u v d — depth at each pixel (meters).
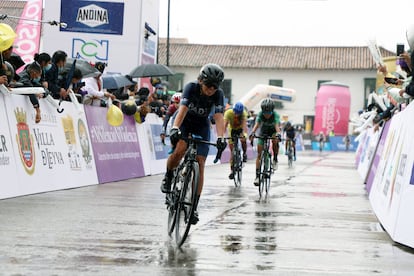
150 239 6.48
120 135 14.33
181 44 68.25
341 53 66.25
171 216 6.82
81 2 18.31
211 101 6.69
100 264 5.20
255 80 65.31
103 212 8.40
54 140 11.08
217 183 14.30
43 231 6.71
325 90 55.34
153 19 19.97
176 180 6.77
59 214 8.02
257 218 8.41
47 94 10.79
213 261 5.48
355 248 6.34
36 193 10.19
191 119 6.79
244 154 13.88
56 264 5.14
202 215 8.55
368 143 18.33
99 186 12.11
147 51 19.53
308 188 13.66
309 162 27.84
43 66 10.98
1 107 9.48
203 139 6.80
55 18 18.39
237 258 5.64
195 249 6.01
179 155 6.66
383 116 12.75
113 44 18.38
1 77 9.21
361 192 13.09
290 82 64.81
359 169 20.08
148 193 11.04
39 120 10.30
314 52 66.88
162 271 5.02
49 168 10.76
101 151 13.13
